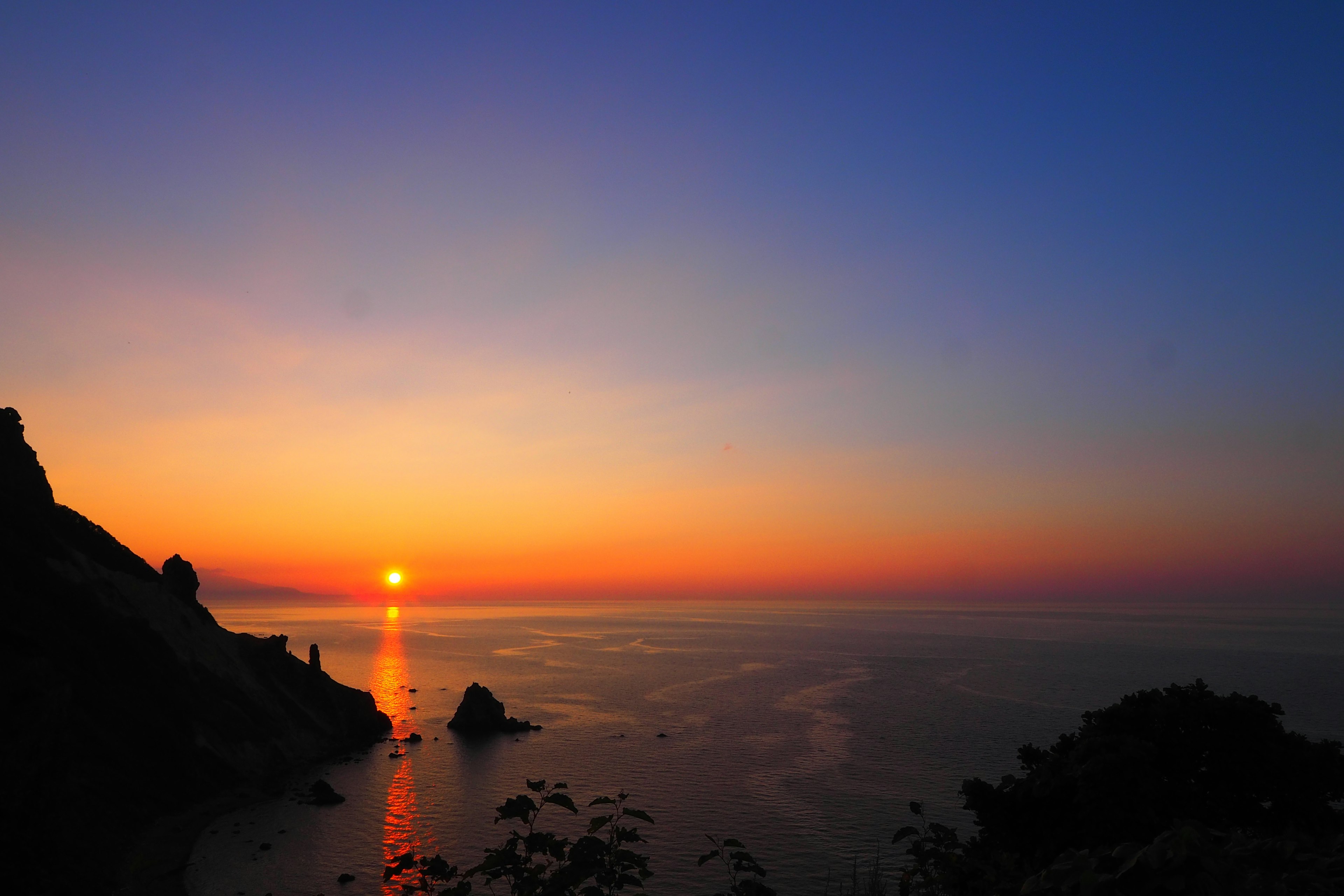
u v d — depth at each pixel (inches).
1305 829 1078.4
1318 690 6063.0
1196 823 262.4
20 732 1695.4
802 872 2178.9
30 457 3403.1
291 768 3262.8
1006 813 1111.6
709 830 2551.7
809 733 4328.3
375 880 2092.8
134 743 2603.3
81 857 1846.7
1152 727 1182.3
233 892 2001.7
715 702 5516.7
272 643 4084.6
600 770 3430.1
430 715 4982.8
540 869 347.3
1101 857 268.7
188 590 3897.6
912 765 3531.0
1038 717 4849.9
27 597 2728.8
